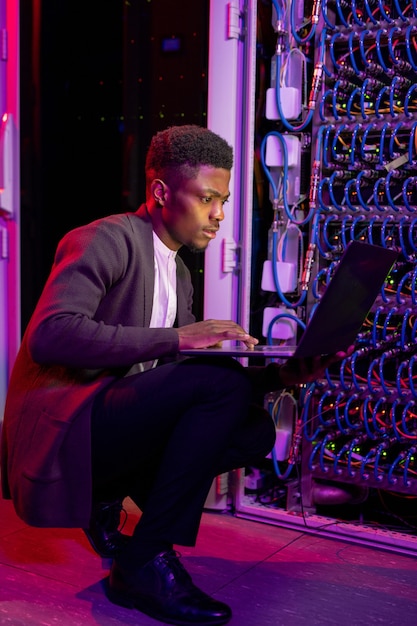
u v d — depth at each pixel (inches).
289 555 84.0
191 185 66.8
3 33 104.4
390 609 70.8
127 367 70.2
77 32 111.5
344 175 90.3
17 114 105.7
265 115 98.7
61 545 83.6
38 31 112.7
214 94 95.0
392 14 89.1
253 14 93.0
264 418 74.7
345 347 68.8
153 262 69.1
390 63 90.6
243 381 65.5
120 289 66.5
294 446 92.8
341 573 79.3
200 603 65.0
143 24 104.3
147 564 65.8
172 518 65.7
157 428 65.8
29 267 115.9
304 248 96.1
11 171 105.3
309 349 60.8
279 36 93.6
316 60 91.7
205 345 64.1
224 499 97.1
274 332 95.6
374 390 87.4
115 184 111.7
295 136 93.1
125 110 108.3
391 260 66.6
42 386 64.6
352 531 88.8
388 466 89.9
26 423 64.6
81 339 59.9
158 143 69.1
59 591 71.8
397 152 88.4
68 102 113.5
